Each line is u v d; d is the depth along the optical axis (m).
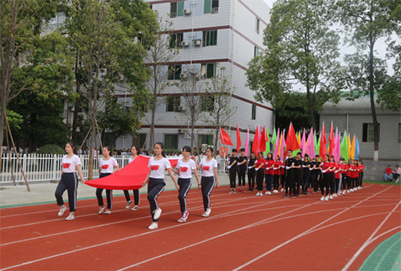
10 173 16.52
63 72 22.55
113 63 19.77
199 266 5.57
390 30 28.41
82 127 33.38
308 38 30.23
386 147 33.81
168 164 8.55
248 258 6.08
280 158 19.88
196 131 32.50
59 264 5.48
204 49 32.56
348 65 31.62
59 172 18.50
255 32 36.50
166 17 34.09
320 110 36.50
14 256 5.82
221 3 32.31
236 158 17.03
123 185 9.28
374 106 32.44
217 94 28.50
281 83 31.19
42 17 23.03
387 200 16.20
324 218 10.48
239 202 13.59
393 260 6.14
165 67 32.97
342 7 30.09
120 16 25.02
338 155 18.44
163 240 7.16
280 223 9.40
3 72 12.37
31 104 26.25
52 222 8.59
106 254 6.07
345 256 6.38
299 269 5.57
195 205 12.38
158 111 34.12
